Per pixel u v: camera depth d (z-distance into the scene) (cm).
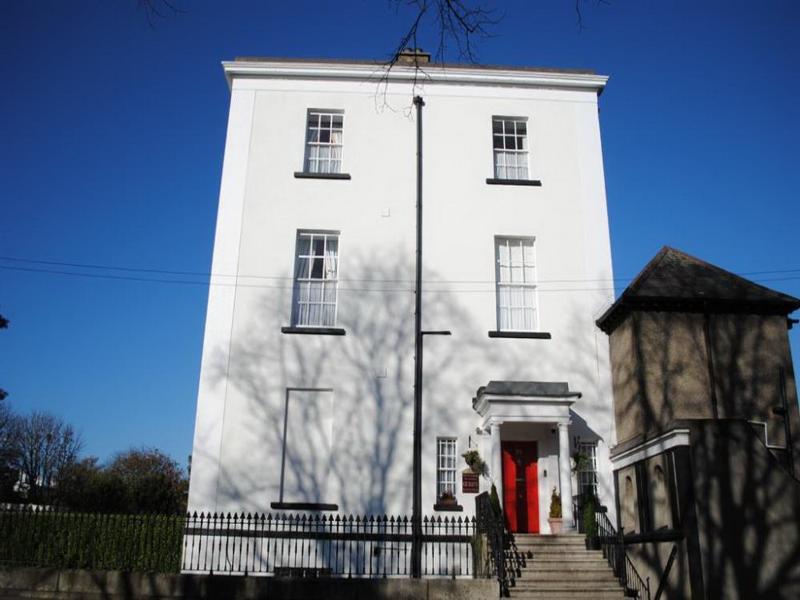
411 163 1977
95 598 1331
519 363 1828
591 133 2044
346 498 1698
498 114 2041
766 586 1240
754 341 1738
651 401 1667
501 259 1952
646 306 1725
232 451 1717
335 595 1311
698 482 1291
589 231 1955
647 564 1426
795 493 1289
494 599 1309
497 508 1498
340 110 2027
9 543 1503
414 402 1772
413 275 1881
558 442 1767
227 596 1318
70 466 5112
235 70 2030
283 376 1783
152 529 1620
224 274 1853
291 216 1917
